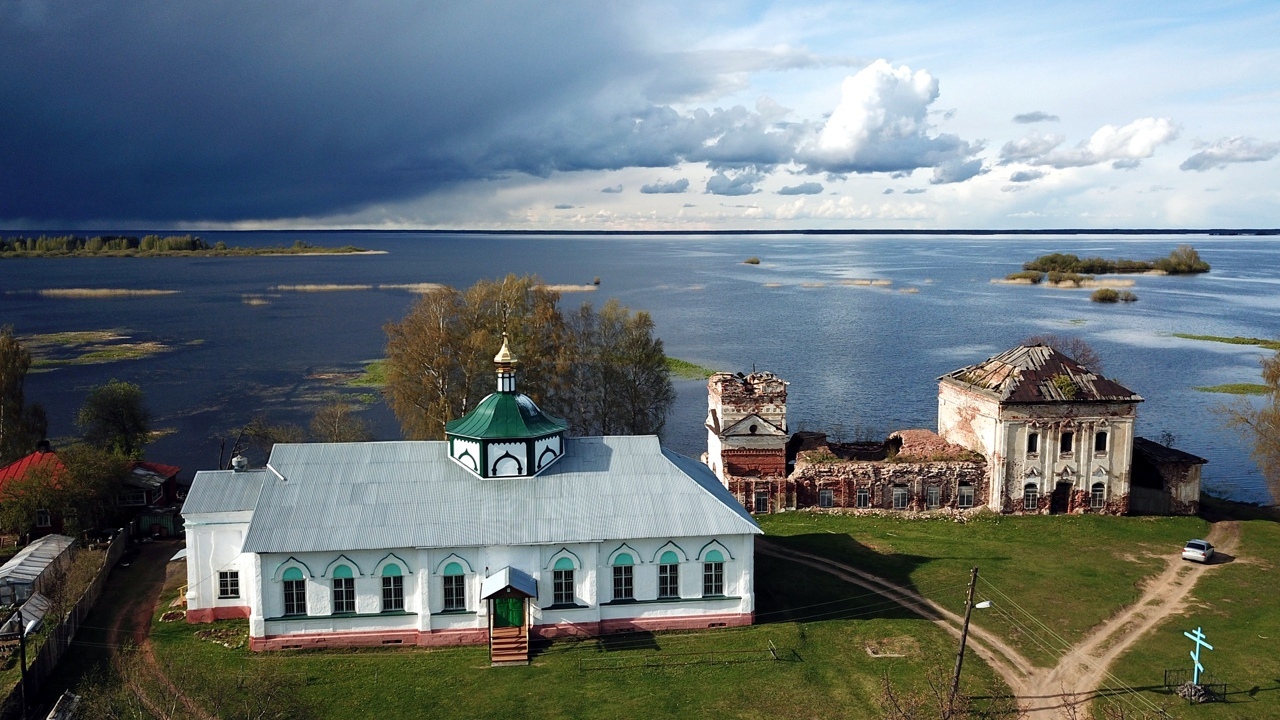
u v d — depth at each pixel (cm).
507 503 5391
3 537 6975
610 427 9769
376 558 5134
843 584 6141
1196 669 4631
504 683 4769
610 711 4481
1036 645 5231
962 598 5897
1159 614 5662
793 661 5006
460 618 5244
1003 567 6450
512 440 5506
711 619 5431
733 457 7812
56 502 6900
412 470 5569
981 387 7838
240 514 5478
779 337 19900
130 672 4675
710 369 16000
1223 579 6225
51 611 5569
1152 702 4588
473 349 8969
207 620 5528
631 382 9744
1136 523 7462
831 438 11338
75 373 15662
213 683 4569
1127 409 7562
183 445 11212
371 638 5188
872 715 4459
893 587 6084
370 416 12600
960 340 19250
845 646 5200
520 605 5212
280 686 4559
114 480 7275
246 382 14938
